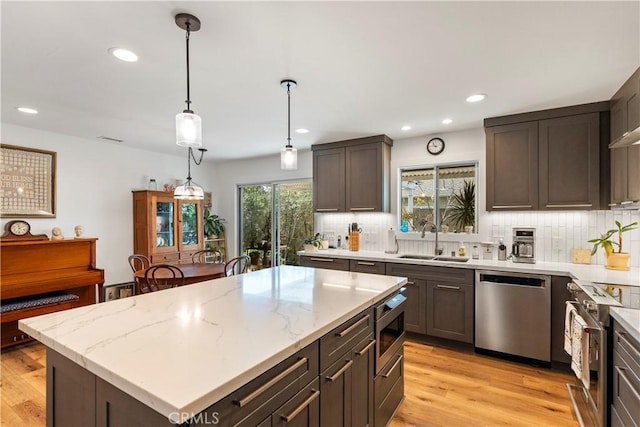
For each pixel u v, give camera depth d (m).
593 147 2.88
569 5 1.55
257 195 5.84
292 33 1.80
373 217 4.43
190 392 0.84
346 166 4.30
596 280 2.36
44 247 3.61
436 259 3.69
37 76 2.35
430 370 2.87
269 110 3.11
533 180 3.12
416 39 1.86
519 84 2.49
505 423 2.12
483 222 3.71
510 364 2.98
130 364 1.00
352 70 2.26
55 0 1.51
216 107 3.02
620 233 2.83
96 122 3.51
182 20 1.65
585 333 1.91
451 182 3.98
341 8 1.58
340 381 1.53
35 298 3.45
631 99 2.37
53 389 1.26
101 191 4.45
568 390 2.48
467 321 3.22
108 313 1.52
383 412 2.01
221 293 1.92
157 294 1.90
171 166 5.39
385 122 3.50
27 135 3.74
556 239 3.33
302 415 1.26
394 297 2.22
